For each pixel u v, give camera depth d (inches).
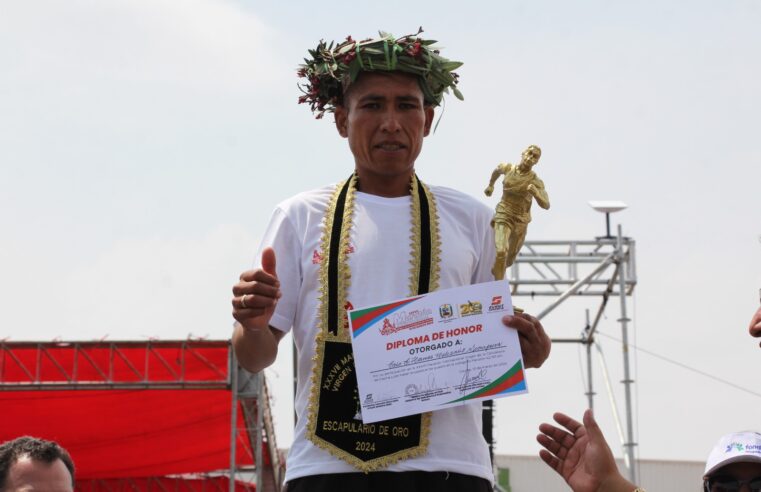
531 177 196.1
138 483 1104.2
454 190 208.1
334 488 186.9
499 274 194.4
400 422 187.0
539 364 187.0
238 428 954.7
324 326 192.7
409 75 198.8
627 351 842.2
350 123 200.2
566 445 180.2
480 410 196.7
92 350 857.5
